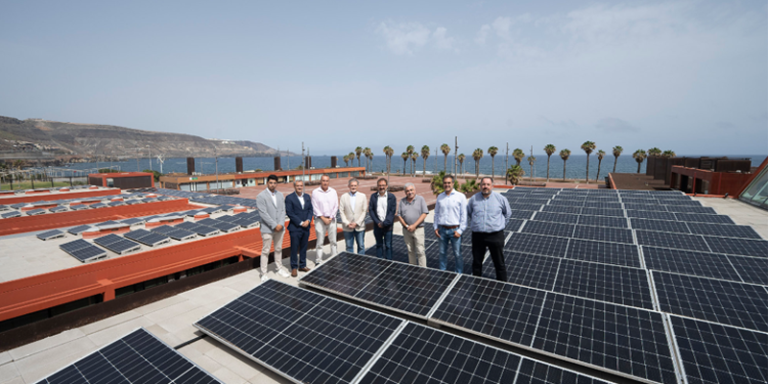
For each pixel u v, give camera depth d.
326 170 82.81
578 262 7.50
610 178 50.09
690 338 4.19
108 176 38.22
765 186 22.89
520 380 3.67
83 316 6.62
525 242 10.35
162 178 57.06
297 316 5.36
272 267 9.87
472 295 5.71
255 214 14.80
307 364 4.29
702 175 30.33
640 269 6.87
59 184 47.31
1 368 5.38
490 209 6.75
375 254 9.43
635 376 3.76
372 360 4.18
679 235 11.02
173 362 4.23
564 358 4.18
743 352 3.86
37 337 6.14
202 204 24.94
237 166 66.69
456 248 7.39
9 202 22.92
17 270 9.29
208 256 11.58
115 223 14.63
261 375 4.76
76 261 10.01
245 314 5.62
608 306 5.01
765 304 5.30
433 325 5.49
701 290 5.89
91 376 4.13
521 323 4.87
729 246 9.66
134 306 7.30
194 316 6.86
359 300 6.09
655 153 77.19
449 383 3.73
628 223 13.84
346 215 8.97
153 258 10.23
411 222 7.88
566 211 18.09
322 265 7.61
